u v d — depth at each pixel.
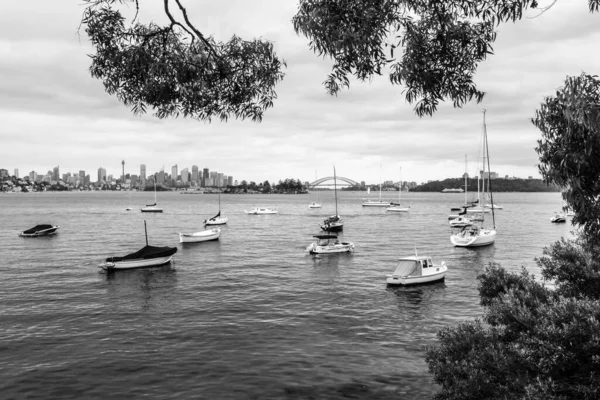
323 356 24.50
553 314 9.62
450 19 6.59
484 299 13.49
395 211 184.25
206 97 7.41
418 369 22.66
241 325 30.45
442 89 6.99
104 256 64.06
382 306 35.69
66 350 25.61
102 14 6.55
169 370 22.62
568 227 109.38
